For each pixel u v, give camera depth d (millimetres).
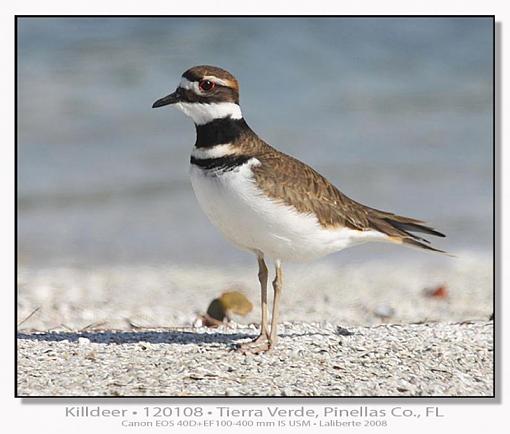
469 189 19094
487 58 26188
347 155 20797
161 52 24953
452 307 12695
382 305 12812
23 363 8969
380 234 9711
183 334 10133
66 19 24281
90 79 23391
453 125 22562
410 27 26031
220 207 9023
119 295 13469
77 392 8289
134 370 8805
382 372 8867
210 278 14805
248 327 10648
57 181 19141
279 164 9109
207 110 9086
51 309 12305
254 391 8352
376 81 25109
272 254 9344
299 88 24312
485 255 16109
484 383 8719
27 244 16484
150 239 16938
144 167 19984
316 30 25766
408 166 20234
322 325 10711
